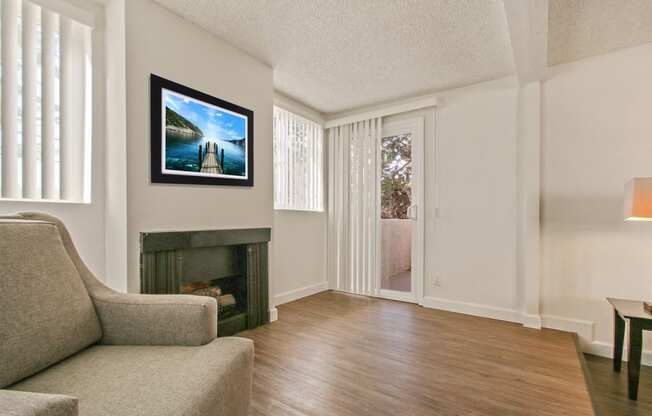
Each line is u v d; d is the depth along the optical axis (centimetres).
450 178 337
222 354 113
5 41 161
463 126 329
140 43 197
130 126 192
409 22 218
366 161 390
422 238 351
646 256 245
